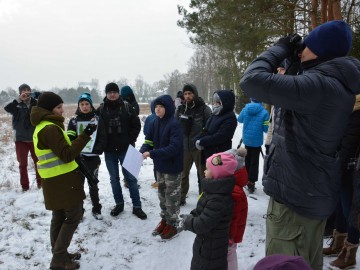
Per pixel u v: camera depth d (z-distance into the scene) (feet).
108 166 16.20
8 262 12.07
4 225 15.03
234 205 8.99
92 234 14.34
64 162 10.62
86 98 15.24
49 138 10.44
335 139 6.82
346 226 11.32
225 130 14.90
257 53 42.16
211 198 8.64
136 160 13.06
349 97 6.58
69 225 11.17
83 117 15.37
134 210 16.26
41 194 19.03
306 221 7.25
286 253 7.40
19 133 19.31
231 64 56.49
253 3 37.83
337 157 7.25
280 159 7.33
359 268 10.66
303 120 6.73
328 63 6.61
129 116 16.06
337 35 6.59
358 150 10.36
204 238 8.87
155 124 14.38
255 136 18.85
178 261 12.26
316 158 6.86
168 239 13.84
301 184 7.00
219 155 8.80
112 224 15.33
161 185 14.25
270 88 6.38
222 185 8.55
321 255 7.68
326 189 7.03
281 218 7.49
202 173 16.11
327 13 28.35
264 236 13.78
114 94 15.62
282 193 7.31
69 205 10.96
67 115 85.51
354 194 9.27
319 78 6.31
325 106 6.39
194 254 9.15
